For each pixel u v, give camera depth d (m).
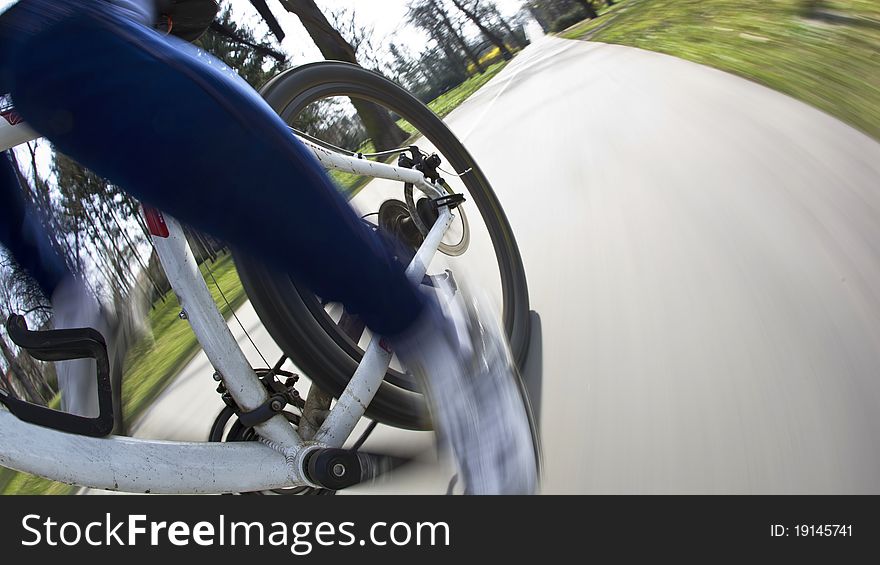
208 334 1.37
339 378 1.52
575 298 2.69
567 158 5.00
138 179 1.15
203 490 1.31
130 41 1.13
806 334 2.04
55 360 1.31
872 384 1.76
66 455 1.18
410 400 1.64
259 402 1.40
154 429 1.79
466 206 2.43
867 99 4.44
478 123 9.80
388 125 2.27
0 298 1.53
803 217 2.80
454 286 1.65
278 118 1.26
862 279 2.24
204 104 1.15
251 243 1.21
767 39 7.86
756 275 2.46
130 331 1.65
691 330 2.23
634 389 2.03
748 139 4.05
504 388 1.49
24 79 1.12
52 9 1.12
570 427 1.96
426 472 1.70
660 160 4.15
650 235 3.07
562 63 16.20
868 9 7.20
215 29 1.62
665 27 14.43
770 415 1.77
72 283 1.58
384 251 1.34
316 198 1.23
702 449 1.74
